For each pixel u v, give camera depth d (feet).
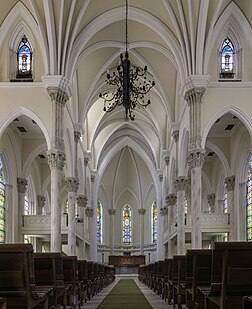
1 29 82.89
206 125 80.59
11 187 100.07
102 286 85.15
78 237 114.01
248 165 100.37
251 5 81.15
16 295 22.77
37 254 32.27
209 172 131.85
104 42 97.09
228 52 85.15
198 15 80.38
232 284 22.39
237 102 81.41
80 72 105.81
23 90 81.87
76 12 82.74
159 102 124.16
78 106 108.06
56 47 81.56
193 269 32.27
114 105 75.41
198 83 80.69
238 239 101.35
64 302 40.96
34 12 79.87
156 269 72.95
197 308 33.35
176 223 108.47
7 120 81.20
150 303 54.75
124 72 65.62
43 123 80.74
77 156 107.14
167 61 105.50
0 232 95.45
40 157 125.70
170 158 127.34
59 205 78.59
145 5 87.35
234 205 104.22
